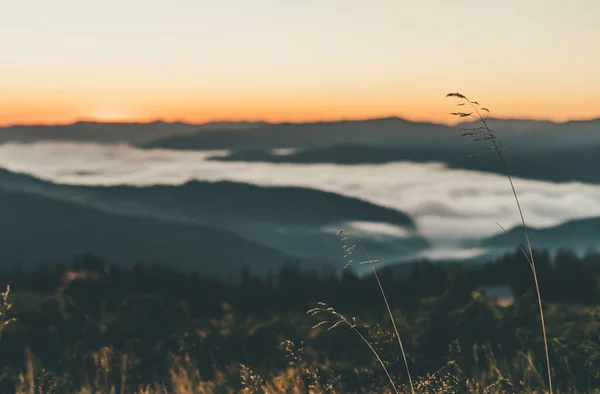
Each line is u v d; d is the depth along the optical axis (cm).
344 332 696
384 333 668
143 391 696
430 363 662
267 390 594
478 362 684
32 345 744
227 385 687
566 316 717
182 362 744
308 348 682
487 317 710
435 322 704
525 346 684
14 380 688
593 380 630
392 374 643
